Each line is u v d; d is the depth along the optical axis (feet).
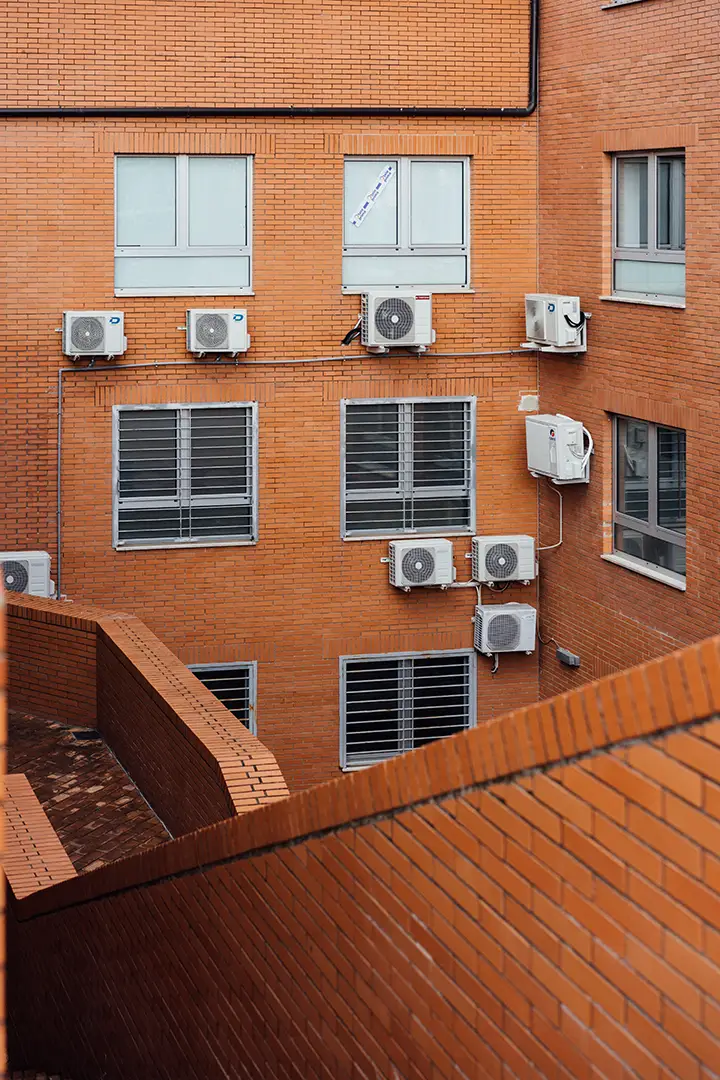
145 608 61.93
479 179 62.23
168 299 60.29
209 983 23.34
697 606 53.11
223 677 63.26
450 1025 15.85
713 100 50.49
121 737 46.42
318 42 59.77
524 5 61.41
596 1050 13.21
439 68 61.05
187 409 61.16
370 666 64.44
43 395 59.62
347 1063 18.45
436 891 16.07
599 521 59.41
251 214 60.59
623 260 57.52
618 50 55.77
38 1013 35.12
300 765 64.08
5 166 58.03
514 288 63.05
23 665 51.49
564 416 61.31
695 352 52.24
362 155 61.31
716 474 51.42
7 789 39.32
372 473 63.46
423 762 16.08
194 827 36.40
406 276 62.69
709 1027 11.63
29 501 60.13
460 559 64.54
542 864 13.98
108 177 58.90
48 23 57.47
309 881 19.34
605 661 59.82
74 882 30.86
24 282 58.80
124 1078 28.32
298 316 61.57
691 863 11.78
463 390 63.36
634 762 12.51
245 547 62.44
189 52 58.70
